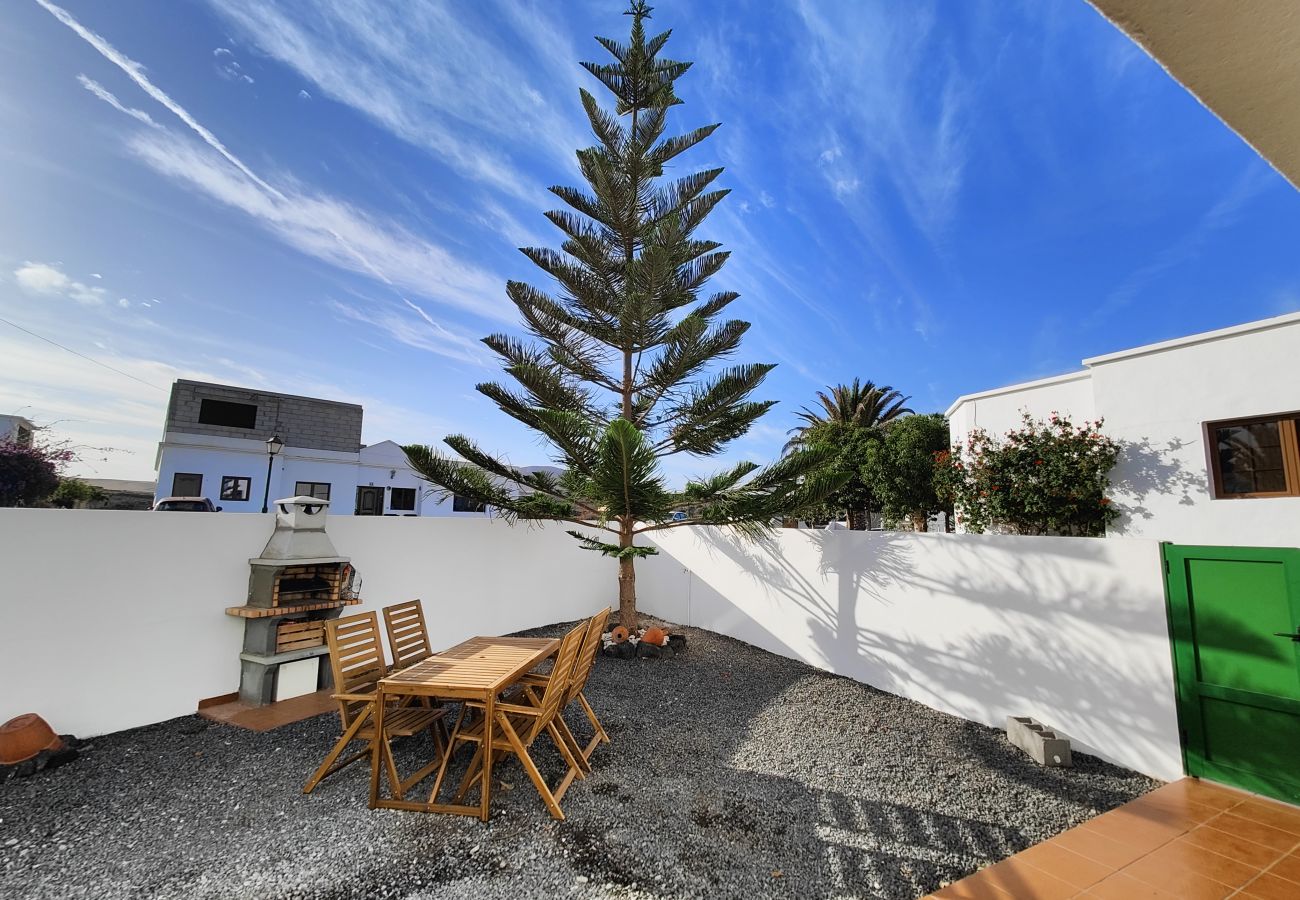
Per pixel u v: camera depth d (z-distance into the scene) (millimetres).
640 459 5219
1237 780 3115
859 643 5363
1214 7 835
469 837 2623
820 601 5855
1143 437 6383
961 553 4512
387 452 21641
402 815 2801
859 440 13297
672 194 7035
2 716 3287
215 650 4234
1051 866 2473
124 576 3799
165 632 3973
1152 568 3490
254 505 18047
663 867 2445
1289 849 2572
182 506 14492
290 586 4633
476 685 2826
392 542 5555
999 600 4234
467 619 6262
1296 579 2980
